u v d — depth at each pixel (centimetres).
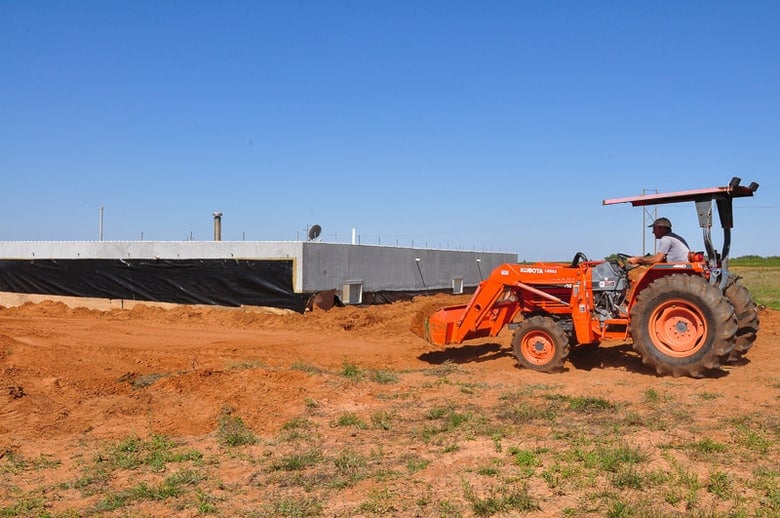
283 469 645
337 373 1081
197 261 2005
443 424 784
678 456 634
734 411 798
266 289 1888
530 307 1149
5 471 658
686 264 1019
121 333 1617
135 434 771
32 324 1778
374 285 2161
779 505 514
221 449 721
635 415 773
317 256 1895
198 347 1386
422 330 1235
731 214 1073
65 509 566
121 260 2152
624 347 1241
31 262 2364
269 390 936
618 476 576
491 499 539
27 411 823
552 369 1060
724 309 956
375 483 598
